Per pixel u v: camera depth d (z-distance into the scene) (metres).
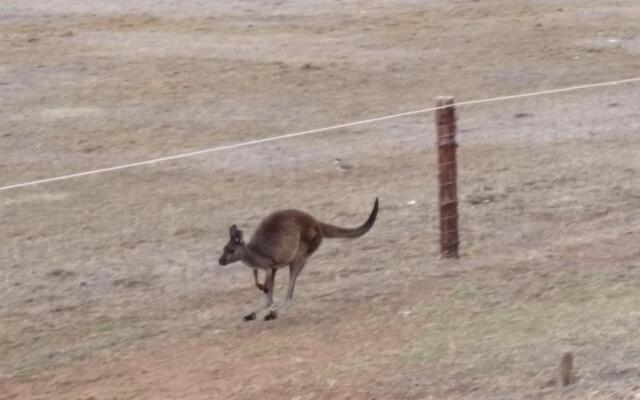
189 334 37.94
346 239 46.19
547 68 81.75
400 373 32.28
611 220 49.66
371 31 94.19
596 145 62.44
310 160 60.94
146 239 49.03
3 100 74.06
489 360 32.69
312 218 39.06
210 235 49.38
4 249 48.16
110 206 53.84
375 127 67.19
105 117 70.19
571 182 55.62
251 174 58.72
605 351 32.47
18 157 62.50
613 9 102.25
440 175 44.44
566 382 29.86
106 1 106.00
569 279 41.34
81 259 46.75
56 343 37.94
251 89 76.44
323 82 78.12
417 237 48.12
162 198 54.91
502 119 68.56
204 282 43.72
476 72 80.75
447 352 33.78
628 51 86.69
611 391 28.92
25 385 34.38
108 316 40.38
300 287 42.41
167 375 34.12
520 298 39.34
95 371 35.16
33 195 55.78
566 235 47.75
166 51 87.00
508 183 55.59
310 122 68.69
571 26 95.44
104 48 88.06
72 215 52.62
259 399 31.30
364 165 59.66
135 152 63.09
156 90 76.19
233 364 34.56
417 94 75.19
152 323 39.38
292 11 102.31
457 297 39.97
